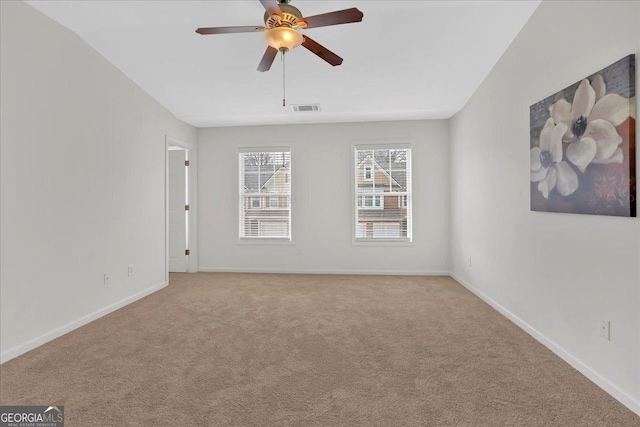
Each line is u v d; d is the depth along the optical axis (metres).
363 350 2.53
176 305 3.71
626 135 1.81
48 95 2.78
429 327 3.01
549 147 2.50
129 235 3.84
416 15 2.86
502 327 3.00
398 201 5.31
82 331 2.95
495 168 3.54
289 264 5.46
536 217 2.74
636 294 1.79
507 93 3.26
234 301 3.85
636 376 1.79
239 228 5.53
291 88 4.15
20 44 2.53
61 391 1.97
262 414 1.76
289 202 5.46
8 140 2.45
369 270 5.32
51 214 2.81
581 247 2.21
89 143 3.24
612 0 1.93
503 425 1.67
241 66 3.68
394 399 1.89
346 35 3.14
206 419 1.71
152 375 2.16
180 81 3.96
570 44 2.29
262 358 2.40
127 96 3.83
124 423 1.68
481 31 3.05
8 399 1.90
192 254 5.56
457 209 4.80
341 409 1.80
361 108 4.70
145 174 4.16
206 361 2.36
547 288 2.59
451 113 4.89
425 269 5.24
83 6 2.69
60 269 2.89
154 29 3.05
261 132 5.46
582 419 1.72
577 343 2.25
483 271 3.88
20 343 2.52
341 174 5.34
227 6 2.75
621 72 1.84
